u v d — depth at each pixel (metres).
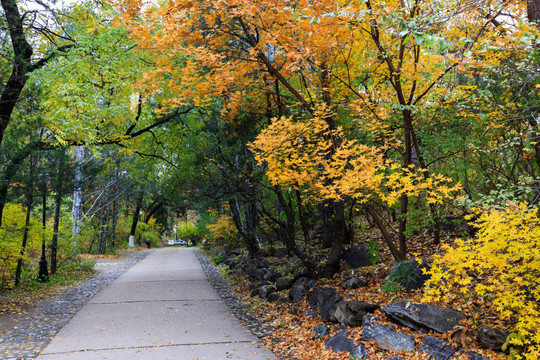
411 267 6.16
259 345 5.68
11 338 6.11
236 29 6.62
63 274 14.03
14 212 10.76
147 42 6.38
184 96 6.78
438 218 7.27
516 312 4.32
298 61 5.82
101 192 21.77
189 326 6.81
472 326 4.43
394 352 4.52
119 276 14.38
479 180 7.45
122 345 5.65
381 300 5.84
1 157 8.65
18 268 11.16
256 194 10.12
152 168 16.56
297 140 6.10
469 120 6.35
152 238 38.06
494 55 5.05
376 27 5.79
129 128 11.84
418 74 6.00
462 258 3.74
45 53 10.02
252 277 11.35
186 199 11.95
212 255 22.45
